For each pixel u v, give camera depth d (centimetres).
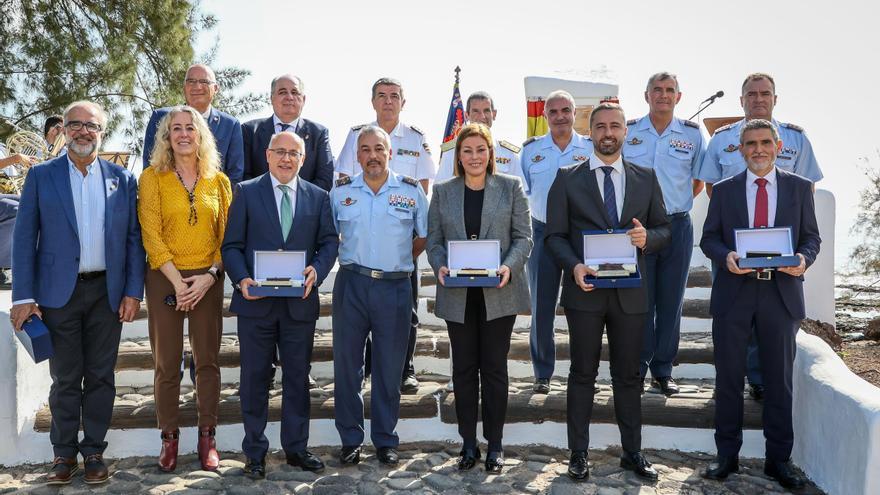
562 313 575
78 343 402
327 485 392
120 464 431
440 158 503
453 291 407
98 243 403
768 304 392
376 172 420
